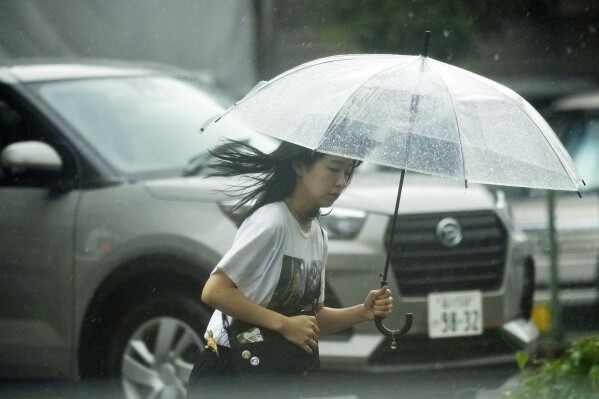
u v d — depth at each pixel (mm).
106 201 16734
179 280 16219
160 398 16359
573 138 24828
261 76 31031
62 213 16922
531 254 18281
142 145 17891
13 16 28266
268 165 10938
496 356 17234
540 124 10688
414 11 34000
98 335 16766
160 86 19531
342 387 16156
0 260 17266
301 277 10867
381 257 16172
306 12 34031
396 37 33750
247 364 10719
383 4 33844
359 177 18750
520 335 17359
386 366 16297
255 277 10695
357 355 15977
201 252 15852
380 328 11266
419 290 16719
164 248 16078
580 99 26000
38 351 17188
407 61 10547
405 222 16641
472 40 34688
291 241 10766
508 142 10250
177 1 29047
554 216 19875
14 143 17766
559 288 20516
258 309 10641
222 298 10609
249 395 10742
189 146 18188
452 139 9930
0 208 17312
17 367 17500
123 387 16641
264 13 31156
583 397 11461
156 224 16188
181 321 16234
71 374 17078
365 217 16312
